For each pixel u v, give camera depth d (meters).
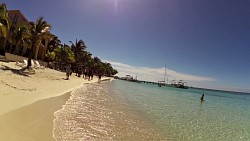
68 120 11.05
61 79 35.38
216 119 21.20
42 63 49.41
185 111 23.91
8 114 9.60
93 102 19.06
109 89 39.47
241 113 31.02
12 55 37.97
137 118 14.78
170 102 32.78
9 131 7.71
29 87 18.42
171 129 13.20
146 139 10.15
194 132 13.42
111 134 9.95
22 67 30.86
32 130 8.40
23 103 12.37
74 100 18.41
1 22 25.47
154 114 18.02
